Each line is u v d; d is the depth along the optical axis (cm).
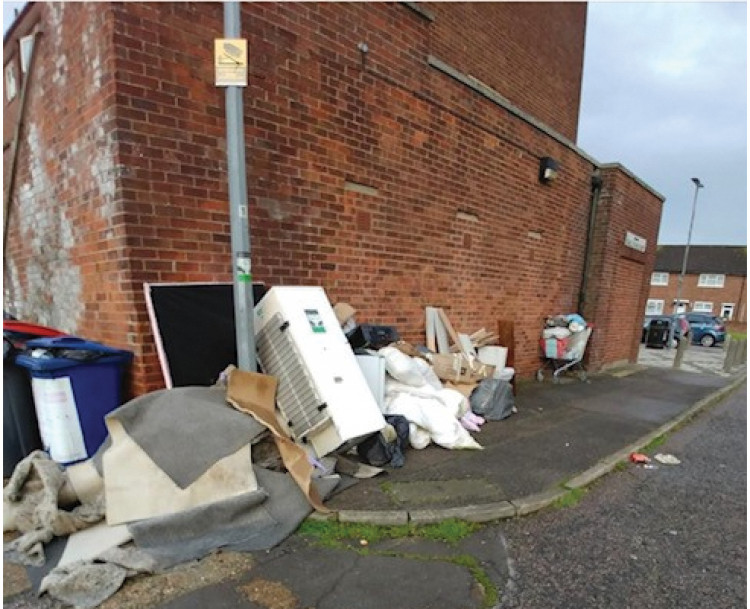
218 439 285
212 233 367
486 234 665
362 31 460
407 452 416
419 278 563
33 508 260
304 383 343
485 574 249
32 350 318
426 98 538
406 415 424
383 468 374
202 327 352
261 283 399
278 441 303
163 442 277
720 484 392
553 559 268
